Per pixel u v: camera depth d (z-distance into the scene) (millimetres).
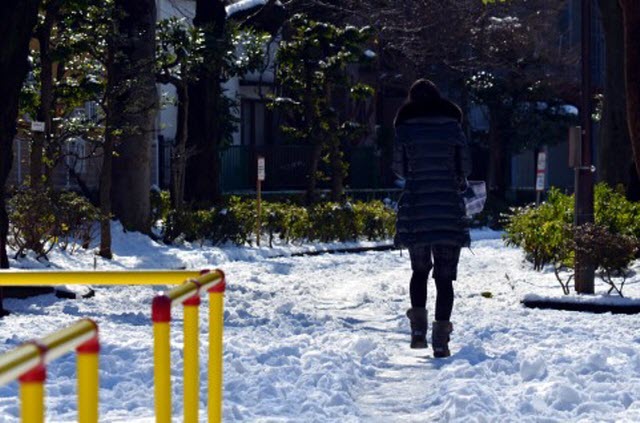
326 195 59000
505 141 72375
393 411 11008
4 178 19234
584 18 23562
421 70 68000
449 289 14320
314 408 10703
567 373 12000
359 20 61844
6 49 18547
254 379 11750
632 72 22078
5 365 3783
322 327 17312
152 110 36031
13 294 20359
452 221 14195
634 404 10727
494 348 14812
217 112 46469
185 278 6953
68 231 28781
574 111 72250
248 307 20578
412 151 14289
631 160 33594
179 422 9625
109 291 23109
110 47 31641
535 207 35469
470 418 9992
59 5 30609
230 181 60750
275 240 43469
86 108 44250
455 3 64688
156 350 5312
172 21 40312
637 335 15820
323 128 51562
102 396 10820
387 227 49938
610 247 22188
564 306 21312
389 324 18891
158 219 42188
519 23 67938
